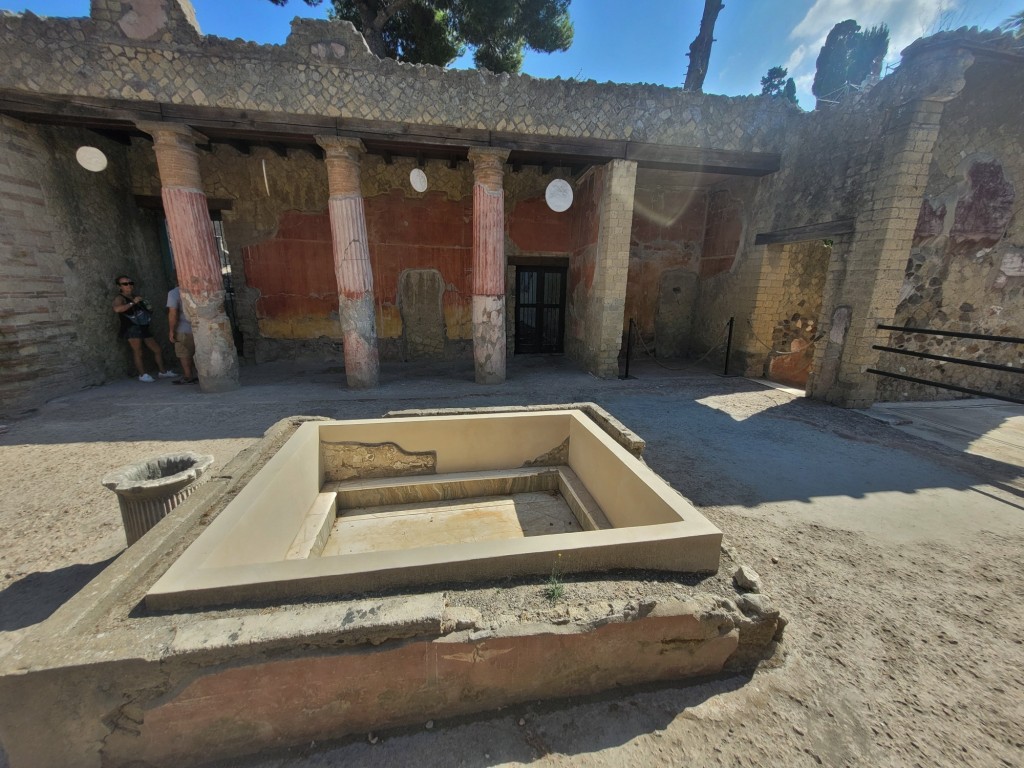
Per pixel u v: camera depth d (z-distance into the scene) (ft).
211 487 6.90
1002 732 5.01
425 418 10.12
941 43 13.96
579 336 25.98
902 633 6.46
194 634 4.17
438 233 26.63
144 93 15.57
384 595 4.98
